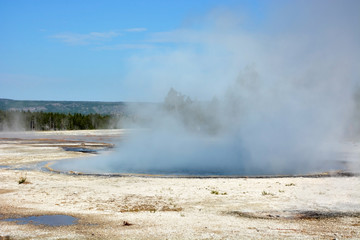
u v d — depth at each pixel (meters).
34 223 13.81
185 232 12.56
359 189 19.98
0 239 11.84
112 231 12.74
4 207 16.41
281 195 18.59
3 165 31.53
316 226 13.21
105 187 21.31
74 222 13.95
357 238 11.80
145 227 13.23
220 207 16.30
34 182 22.94
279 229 12.86
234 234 12.31
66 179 24.27
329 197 18.03
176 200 17.81
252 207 16.20
